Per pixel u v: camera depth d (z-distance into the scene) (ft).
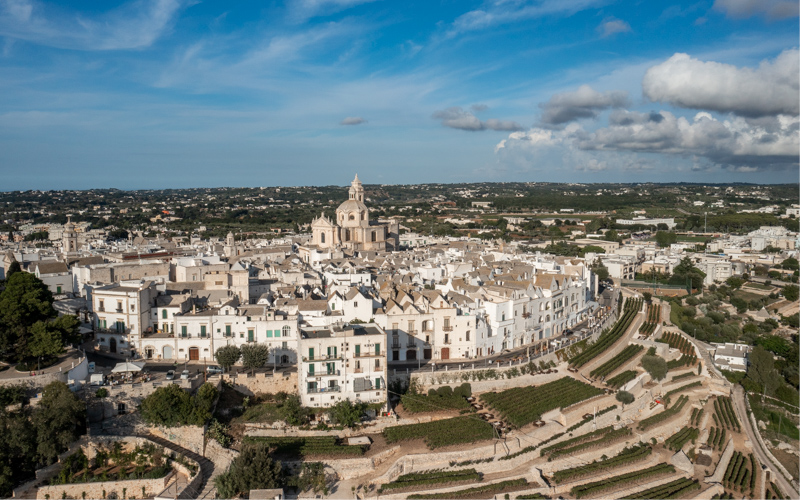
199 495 399.85
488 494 430.61
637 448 532.32
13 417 417.28
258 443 427.74
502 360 605.73
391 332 591.78
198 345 563.07
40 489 399.24
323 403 500.33
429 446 468.34
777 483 519.19
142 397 469.98
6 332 474.90
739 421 628.28
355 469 438.81
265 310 572.10
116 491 406.00
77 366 478.59
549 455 488.02
